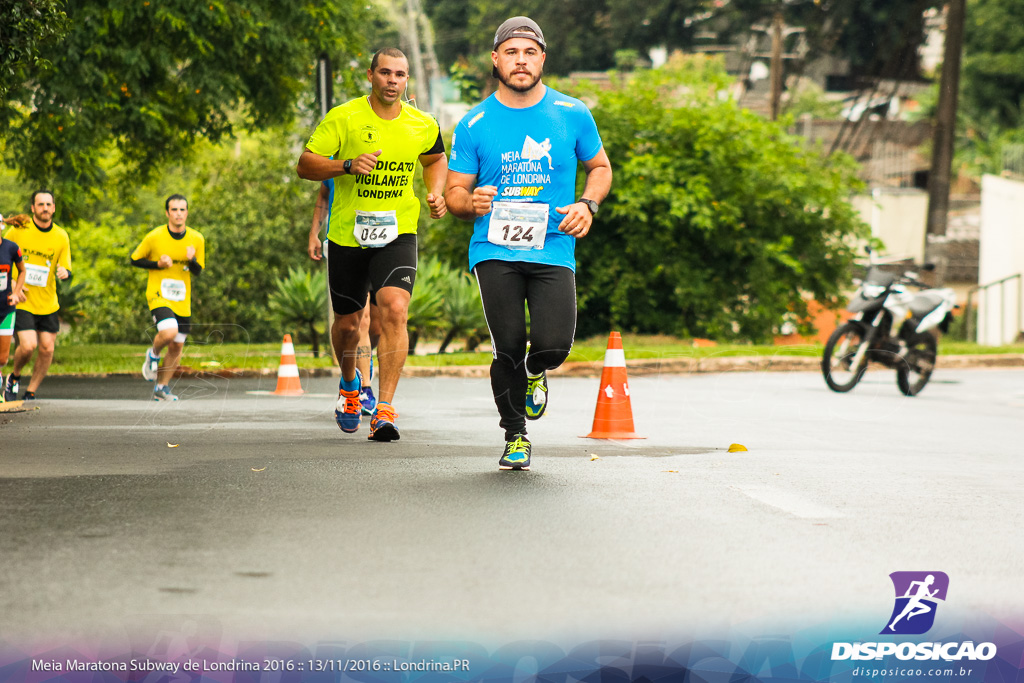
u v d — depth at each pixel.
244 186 36.72
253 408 12.56
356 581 4.54
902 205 51.94
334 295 9.23
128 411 12.13
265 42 21.36
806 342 31.47
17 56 11.06
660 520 5.84
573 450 8.85
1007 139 64.44
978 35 66.25
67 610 4.10
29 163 21.42
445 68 70.19
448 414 12.05
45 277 13.09
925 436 10.55
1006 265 37.31
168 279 13.67
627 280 28.86
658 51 68.44
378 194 8.78
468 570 4.73
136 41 20.72
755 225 30.00
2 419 11.18
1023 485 7.35
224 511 5.98
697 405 13.55
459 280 23.97
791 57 62.59
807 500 6.56
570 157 7.41
